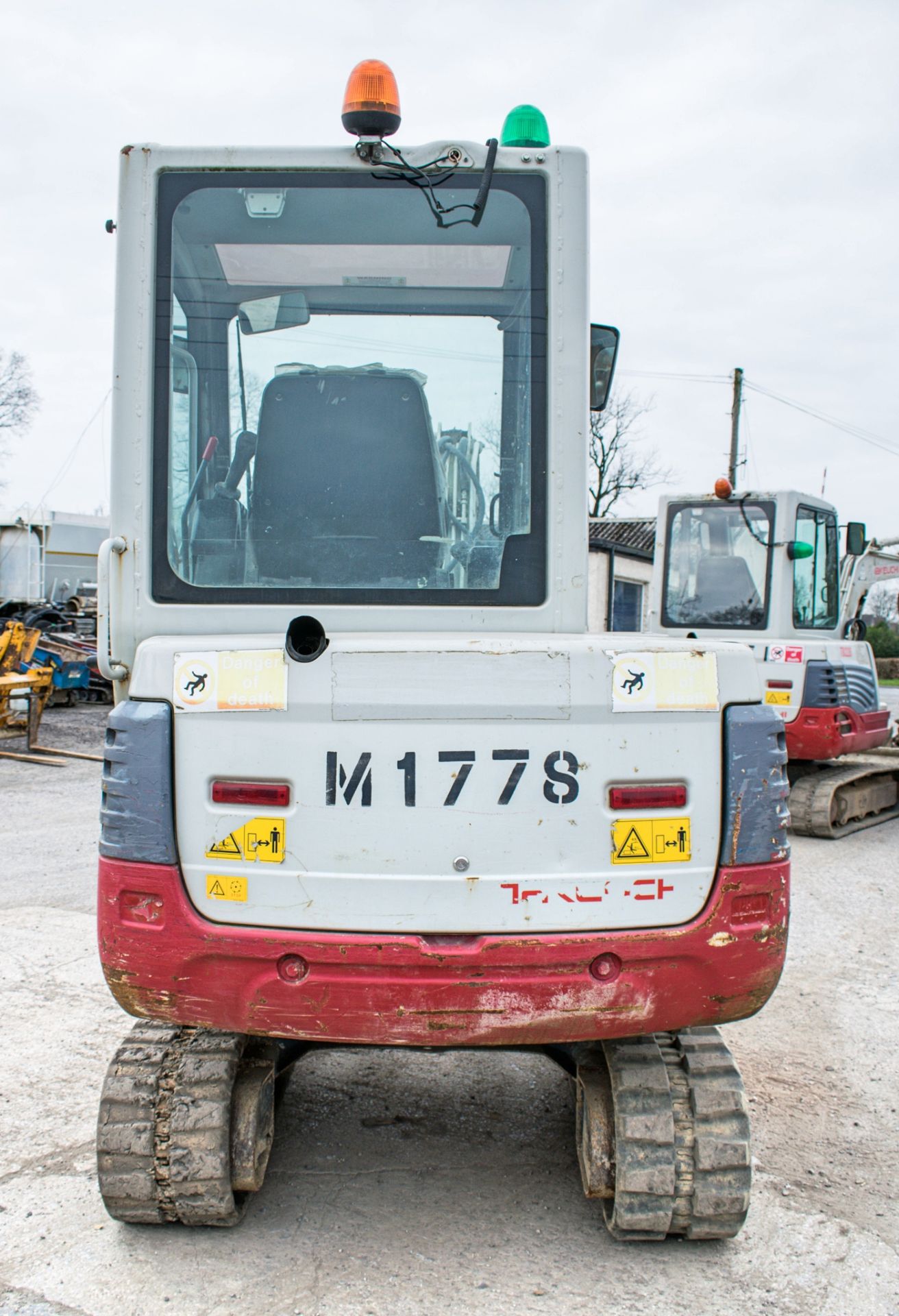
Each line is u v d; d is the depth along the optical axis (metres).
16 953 5.19
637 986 2.52
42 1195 3.08
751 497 9.18
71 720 15.04
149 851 2.50
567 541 2.85
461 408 2.88
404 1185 3.20
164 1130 2.74
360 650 2.49
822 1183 3.28
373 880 2.49
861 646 9.46
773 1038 4.46
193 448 2.87
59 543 22.50
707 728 2.56
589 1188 2.82
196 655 2.52
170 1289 2.66
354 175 2.85
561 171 2.84
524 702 2.49
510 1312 2.59
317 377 2.89
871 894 6.96
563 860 2.50
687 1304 2.64
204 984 2.52
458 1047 2.65
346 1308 2.60
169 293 2.83
